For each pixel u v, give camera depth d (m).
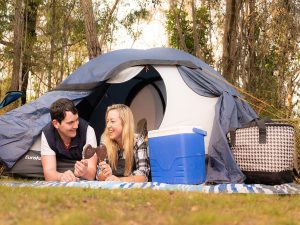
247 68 15.40
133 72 6.72
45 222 2.65
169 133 5.40
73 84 7.02
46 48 17.11
